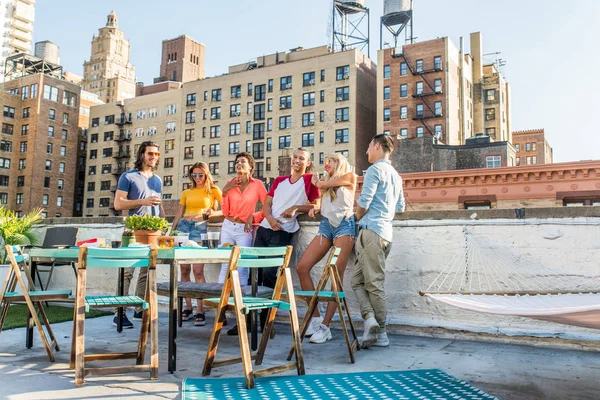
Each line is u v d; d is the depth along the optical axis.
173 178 80.62
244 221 6.01
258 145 72.50
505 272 5.22
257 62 78.62
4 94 84.62
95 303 3.60
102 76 169.38
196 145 79.12
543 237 5.09
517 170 36.72
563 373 3.89
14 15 115.94
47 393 3.27
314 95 68.06
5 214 8.54
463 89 65.94
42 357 4.33
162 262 4.29
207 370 3.77
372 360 4.33
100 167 89.94
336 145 65.12
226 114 76.62
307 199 5.90
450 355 4.53
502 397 3.28
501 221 5.28
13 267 4.22
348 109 65.12
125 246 4.56
